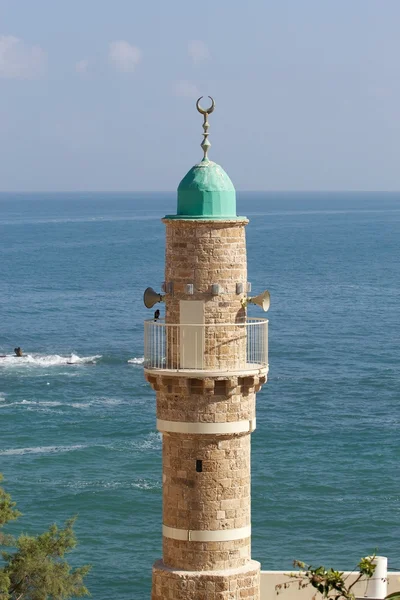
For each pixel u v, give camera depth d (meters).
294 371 165.50
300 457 119.69
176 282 45.62
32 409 141.62
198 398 45.72
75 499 105.19
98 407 143.00
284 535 95.38
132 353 182.62
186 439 46.06
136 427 132.88
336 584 36.56
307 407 143.12
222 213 45.41
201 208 45.28
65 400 146.88
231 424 45.91
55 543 60.28
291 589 52.72
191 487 46.06
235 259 45.53
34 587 58.69
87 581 85.19
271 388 153.62
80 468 115.75
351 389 153.88
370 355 179.75
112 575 86.56
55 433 130.00
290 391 151.88
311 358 177.25
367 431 130.75
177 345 45.69
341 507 102.62
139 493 107.19
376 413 140.38
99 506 103.44
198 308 45.41
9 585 57.78
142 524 99.00
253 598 46.28
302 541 94.06
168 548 46.56
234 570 46.06
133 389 154.12
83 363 173.75
